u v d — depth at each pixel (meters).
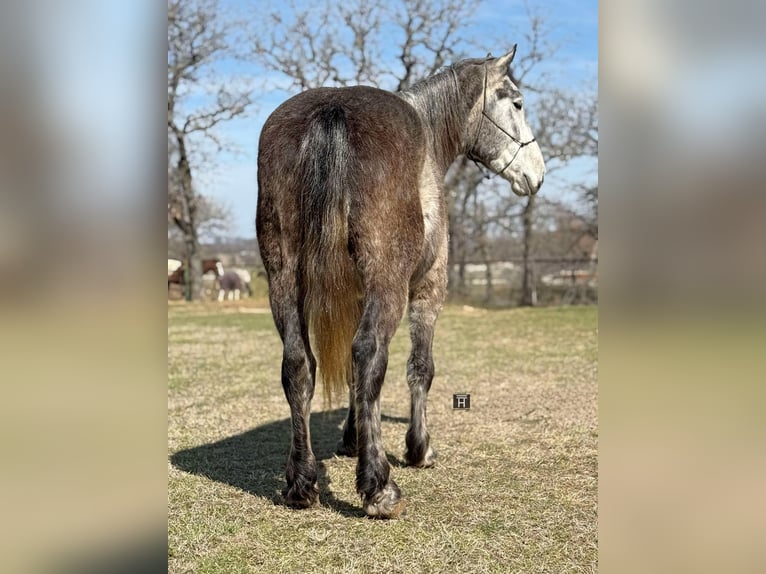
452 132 4.71
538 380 7.86
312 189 3.35
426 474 4.44
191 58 22.33
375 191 3.38
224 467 4.60
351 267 3.41
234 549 3.26
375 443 3.50
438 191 4.06
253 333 13.03
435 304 4.33
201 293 23.47
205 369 8.74
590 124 22.53
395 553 3.21
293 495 3.72
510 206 23.16
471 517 3.66
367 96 3.62
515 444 5.18
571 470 4.53
